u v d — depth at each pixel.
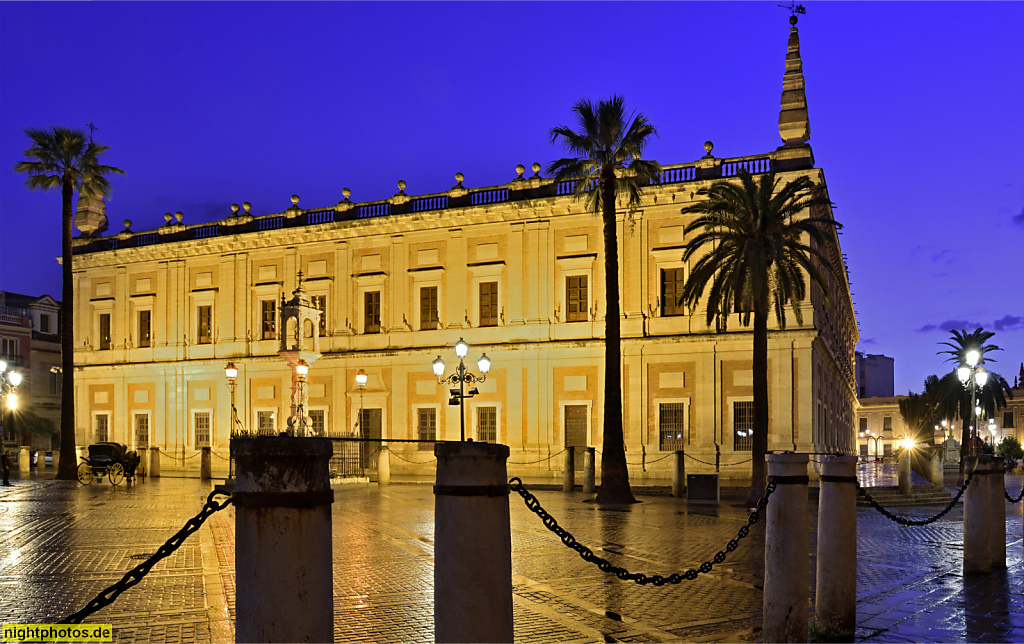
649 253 41.62
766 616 8.10
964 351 68.50
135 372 52.88
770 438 38.53
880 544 18.12
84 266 55.25
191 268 52.03
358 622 9.80
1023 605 10.68
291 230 48.69
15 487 34.66
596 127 30.92
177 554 14.97
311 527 4.62
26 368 70.19
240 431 45.69
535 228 43.75
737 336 39.69
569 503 28.08
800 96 39.53
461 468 5.53
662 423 41.06
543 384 43.06
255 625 4.49
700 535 18.69
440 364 32.97
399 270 46.59
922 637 8.93
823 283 28.69
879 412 118.81
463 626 5.42
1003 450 92.56
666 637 9.20
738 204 29.48
